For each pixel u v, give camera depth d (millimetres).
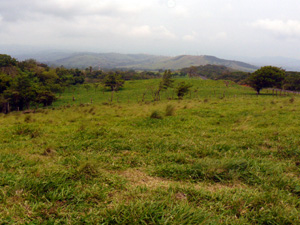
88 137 7738
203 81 100750
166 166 4668
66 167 4477
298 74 90812
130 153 5820
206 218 2711
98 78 161250
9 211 2768
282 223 2758
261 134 7914
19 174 3988
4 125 12102
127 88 96250
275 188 3689
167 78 76875
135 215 2705
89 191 3354
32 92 61188
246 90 77250
